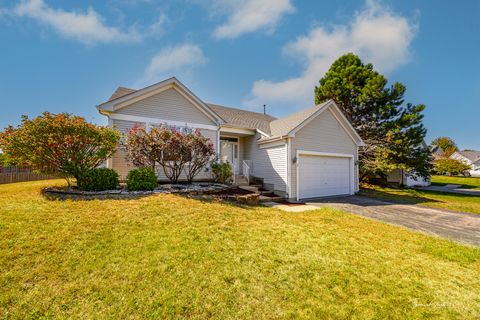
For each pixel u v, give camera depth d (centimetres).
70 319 218
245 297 262
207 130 1119
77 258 326
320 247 420
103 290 261
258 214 642
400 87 1562
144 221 485
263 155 1209
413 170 1588
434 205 963
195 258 348
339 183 1229
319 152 1137
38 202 561
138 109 938
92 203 572
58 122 654
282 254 380
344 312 243
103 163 868
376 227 583
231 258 356
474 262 386
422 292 287
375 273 331
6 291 252
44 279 276
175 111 1030
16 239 366
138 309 234
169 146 794
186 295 260
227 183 1095
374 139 1611
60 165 702
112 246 370
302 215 689
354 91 1669
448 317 243
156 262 328
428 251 429
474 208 902
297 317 233
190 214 557
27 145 644
